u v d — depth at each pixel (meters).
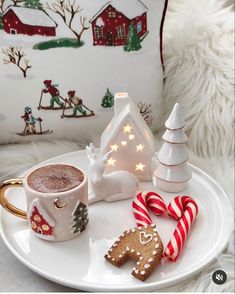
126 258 0.48
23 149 0.67
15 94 0.64
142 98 0.68
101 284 0.45
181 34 0.68
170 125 0.56
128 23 0.63
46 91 0.64
